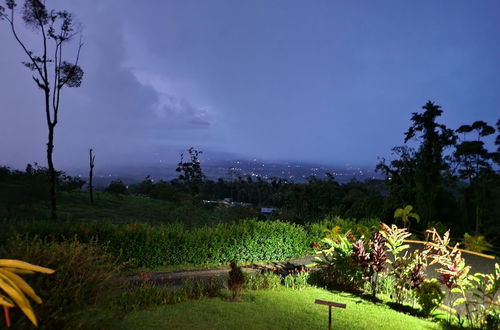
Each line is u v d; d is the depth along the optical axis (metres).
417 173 25.06
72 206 26.23
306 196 35.66
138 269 11.85
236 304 7.69
